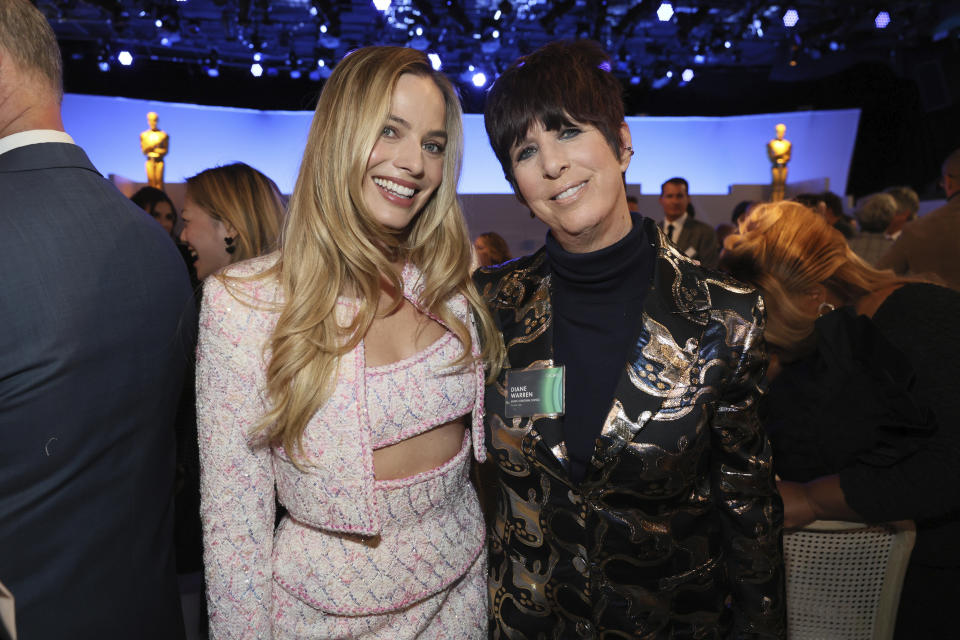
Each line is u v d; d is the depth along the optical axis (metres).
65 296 0.94
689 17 7.36
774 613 1.11
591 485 1.08
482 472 1.51
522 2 7.14
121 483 1.03
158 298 1.08
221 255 1.81
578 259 1.13
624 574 1.09
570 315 1.18
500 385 1.18
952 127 8.34
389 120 1.05
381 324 1.11
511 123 1.11
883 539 1.25
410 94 1.06
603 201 1.09
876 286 1.36
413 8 7.24
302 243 1.05
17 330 0.91
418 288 1.15
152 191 4.52
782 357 1.39
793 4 7.23
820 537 1.25
